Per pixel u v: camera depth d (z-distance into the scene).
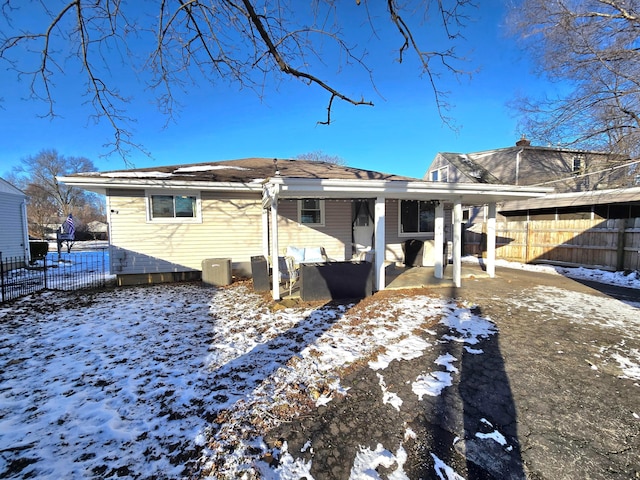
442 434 2.25
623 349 3.72
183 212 8.32
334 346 3.78
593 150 11.51
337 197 6.84
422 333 4.24
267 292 6.82
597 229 9.32
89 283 8.47
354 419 2.41
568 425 2.34
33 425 2.34
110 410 2.53
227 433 2.24
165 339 4.07
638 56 8.94
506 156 16.77
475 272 9.12
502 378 3.04
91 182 7.12
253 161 11.42
